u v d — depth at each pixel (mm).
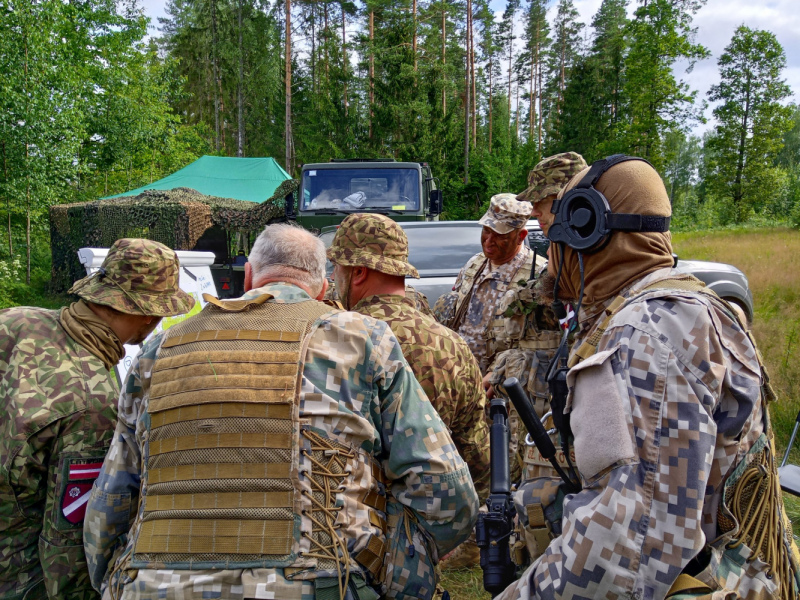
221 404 1377
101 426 1729
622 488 1014
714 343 1055
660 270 1196
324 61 39750
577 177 1284
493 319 3238
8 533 1734
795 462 3768
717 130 48000
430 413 1559
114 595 1431
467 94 34938
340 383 1447
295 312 1529
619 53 46312
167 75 24375
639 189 1193
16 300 13367
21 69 13656
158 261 1894
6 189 13680
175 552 1317
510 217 3146
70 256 13328
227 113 42656
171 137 24766
